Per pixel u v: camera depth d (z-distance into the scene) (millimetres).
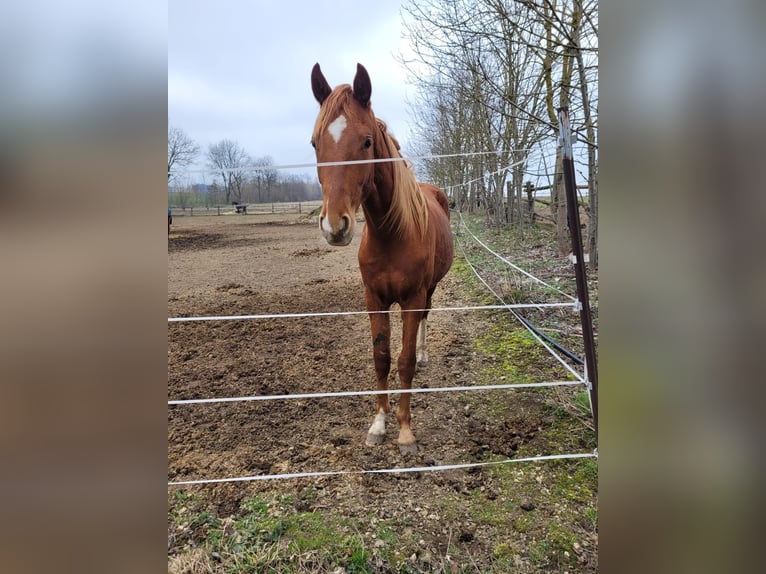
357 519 1553
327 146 1619
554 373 2559
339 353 3146
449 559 1382
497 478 1750
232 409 2383
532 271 4582
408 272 1956
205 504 1645
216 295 5043
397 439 2055
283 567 1368
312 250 8398
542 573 1326
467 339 3322
